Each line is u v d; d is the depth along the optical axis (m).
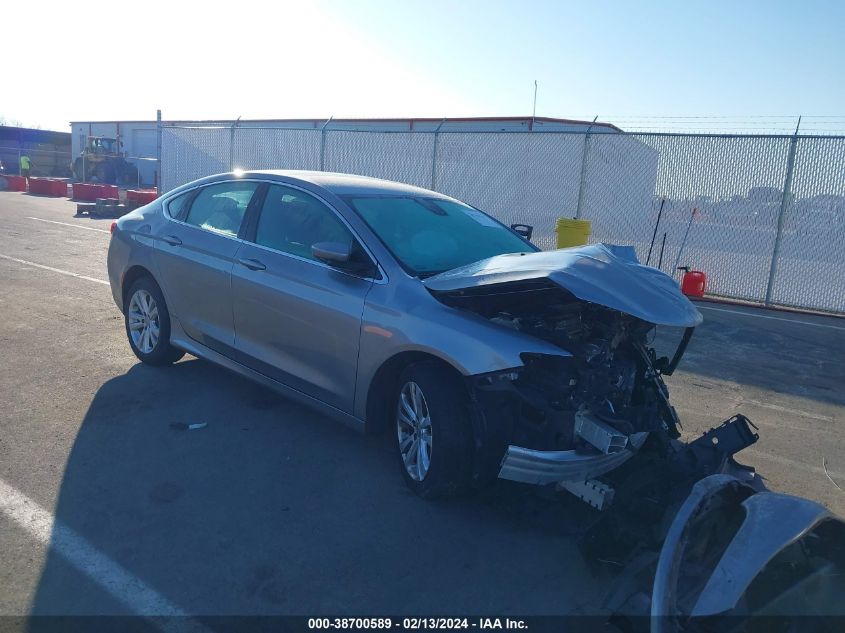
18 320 7.68
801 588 2.64
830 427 6.01
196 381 6.00
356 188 5.18
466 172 15.52
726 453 3.97
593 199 14.03
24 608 3.11
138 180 39.22
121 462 4.51
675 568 2.62
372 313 4.36
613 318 4.20
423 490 4.15
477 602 3.37
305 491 4.30
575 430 3.86
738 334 9.57
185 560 3.54
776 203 12.16
